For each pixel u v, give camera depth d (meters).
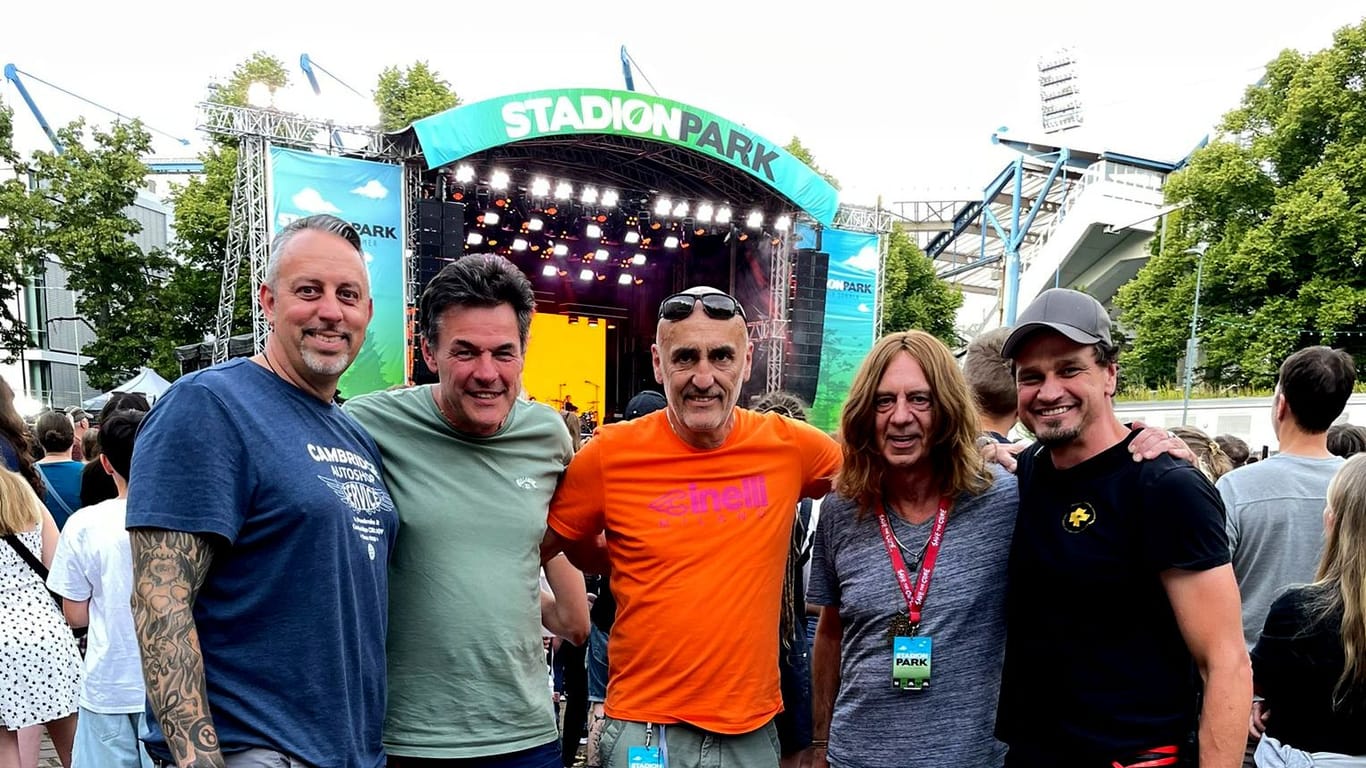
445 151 10.65
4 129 17.78
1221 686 1.50
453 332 1.76
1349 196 16.23
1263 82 18.55
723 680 1.88
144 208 31.17
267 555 1.46
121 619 2.44
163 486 1.37
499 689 1.80
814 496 2.16
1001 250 39.53
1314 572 2.34
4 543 2.62
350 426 1.73
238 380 1.54
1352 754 1.68
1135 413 18.11
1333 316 15.90
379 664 1.63
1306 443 2.50
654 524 1.95
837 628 2.19
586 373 20.23
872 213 15.30
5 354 19.72
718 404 1.91
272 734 1.41
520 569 1.88
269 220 10.33
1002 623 1.88
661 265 18.73
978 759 1.80
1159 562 1.56
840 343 15.18
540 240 16.59
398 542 1.80
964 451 1.86
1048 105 33.22
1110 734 1.60
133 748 2.44
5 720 2.57
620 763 1.91
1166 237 20.34
